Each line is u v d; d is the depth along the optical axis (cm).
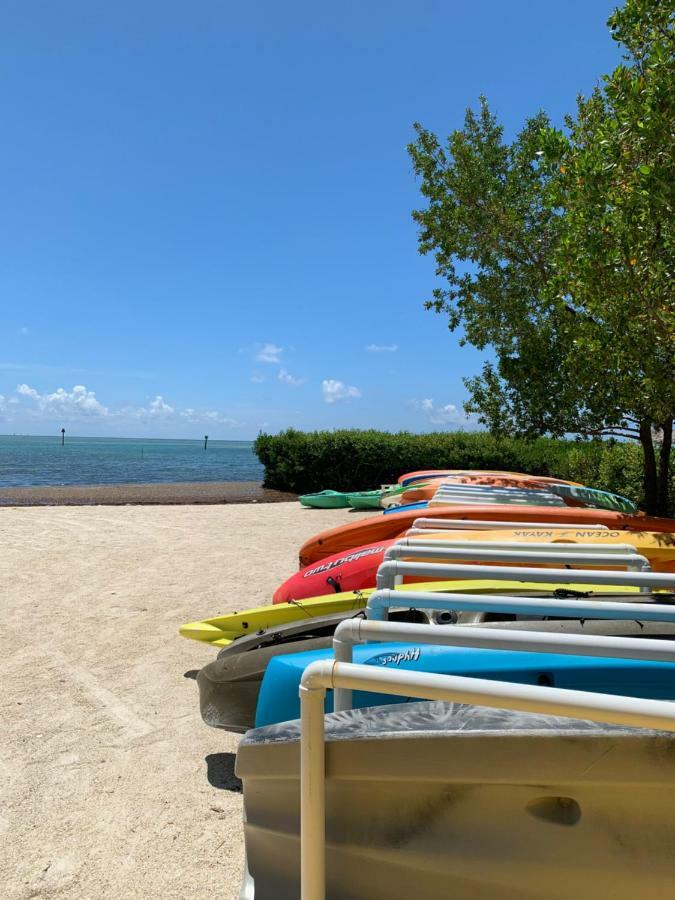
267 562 985
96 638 611
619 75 595
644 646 175
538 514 644
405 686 158
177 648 585
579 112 959
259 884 191
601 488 1342
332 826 176
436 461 2184
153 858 294
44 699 471
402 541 348
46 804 337
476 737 163
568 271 653
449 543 348
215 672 370
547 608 235
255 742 189
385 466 2261
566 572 278
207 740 410
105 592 788
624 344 659
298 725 193
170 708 458
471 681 154
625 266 602
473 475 1050
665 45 588
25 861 291
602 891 160
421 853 169
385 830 171
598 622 316
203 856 296
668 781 155
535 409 1013
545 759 159
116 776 365
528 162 1053
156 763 380
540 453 1953
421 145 1120
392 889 172
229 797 345
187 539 1209
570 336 866
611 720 144
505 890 164
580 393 935
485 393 1080
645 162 604
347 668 164
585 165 585
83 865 289
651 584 273
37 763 379
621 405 864
